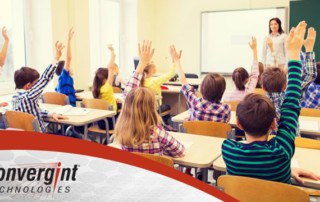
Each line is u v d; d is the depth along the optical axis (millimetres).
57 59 3133
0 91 4543
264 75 2688
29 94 2943
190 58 7508
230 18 7016
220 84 2629
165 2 7547
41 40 4883
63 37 5023
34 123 2717
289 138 1481
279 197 1299
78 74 5355
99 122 3855
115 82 5426
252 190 1347
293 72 1550
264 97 1547
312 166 1797
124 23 7059
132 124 1752
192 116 2762
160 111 4898
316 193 1744
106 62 6605
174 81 6066
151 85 4660
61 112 3309
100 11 6363
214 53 7277
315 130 2609
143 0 7125
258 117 1476
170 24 7578
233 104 3428
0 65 3285
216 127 2502
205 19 7234
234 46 7059
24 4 4773
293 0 6258
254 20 6805
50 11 4781
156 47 7754
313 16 6129
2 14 4516
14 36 4699
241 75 3551
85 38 5453
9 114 2887
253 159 1477
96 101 3762
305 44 1838
